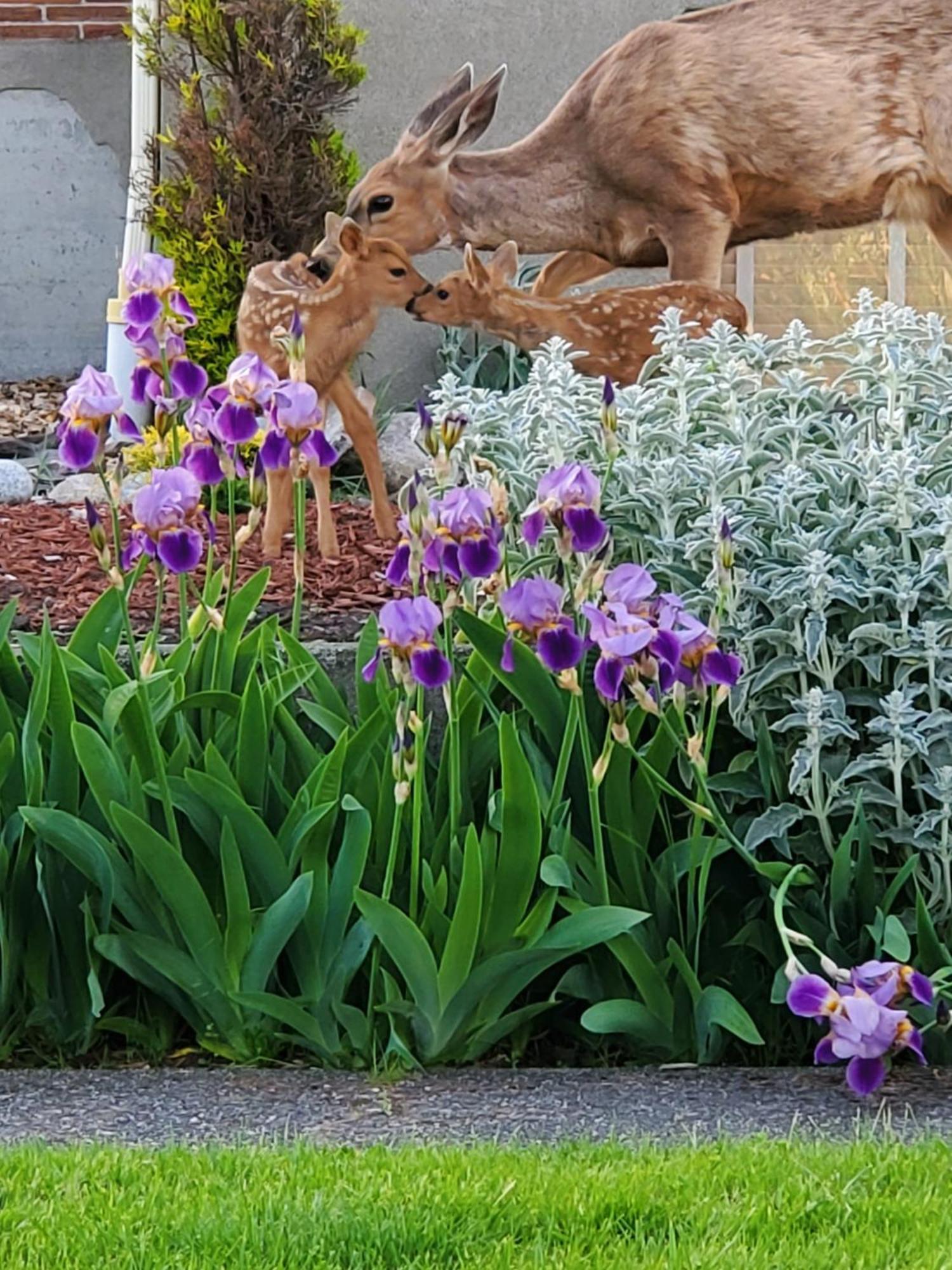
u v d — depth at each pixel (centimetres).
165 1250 246
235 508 702
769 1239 251
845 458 445
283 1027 364
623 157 732
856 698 387
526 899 349
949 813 369
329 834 353
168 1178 276
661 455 457
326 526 577
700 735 342
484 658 370
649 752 372
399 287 593
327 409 618
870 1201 263
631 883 367
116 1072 354
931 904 377
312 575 559
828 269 975
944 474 433
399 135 945
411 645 314
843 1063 358
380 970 357
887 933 349
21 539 606
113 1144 304
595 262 754
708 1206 262
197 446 362
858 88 750
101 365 1266
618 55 737
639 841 376
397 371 952
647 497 431
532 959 347
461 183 723
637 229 744
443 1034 351
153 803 364
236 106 834
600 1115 324
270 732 387
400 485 809
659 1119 322
